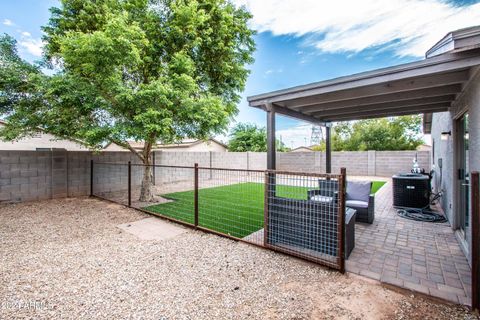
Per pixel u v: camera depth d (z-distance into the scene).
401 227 4.90
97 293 2.62
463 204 4.09
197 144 19.39
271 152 4.06
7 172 6.87
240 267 3.23
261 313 2.31
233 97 8.76
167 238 4.36
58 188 7.90
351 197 5.53
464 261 3.36
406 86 3.26
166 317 2.25
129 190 6.76
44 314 2.27
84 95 5.41
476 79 2.92
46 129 6.46
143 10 6.51
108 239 4.29
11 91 6.02
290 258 3.49
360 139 20.09
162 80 6.10
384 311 2.33
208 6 7.13
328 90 3.41
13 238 4.30
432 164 9.26
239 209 6.50
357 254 3.61
